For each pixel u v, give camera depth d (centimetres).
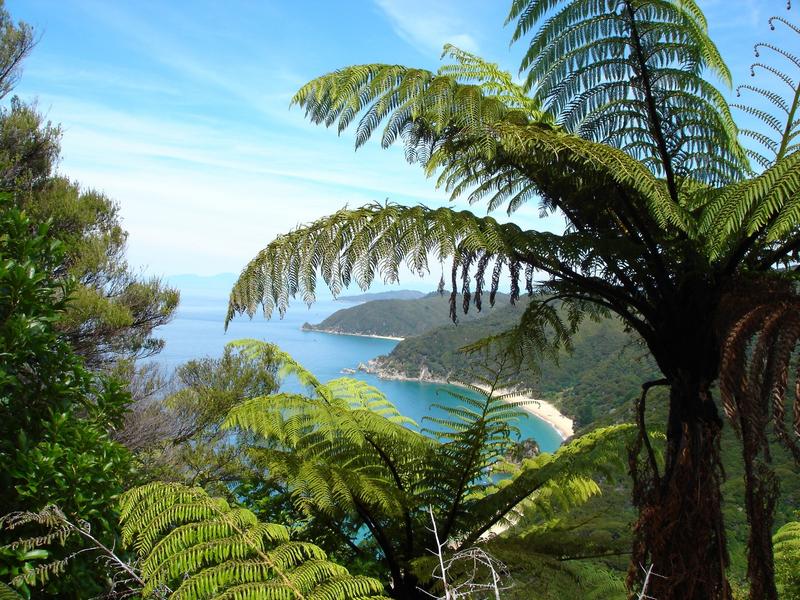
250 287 219
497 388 309
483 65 316
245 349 316
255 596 145
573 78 241
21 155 809
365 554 333
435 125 253
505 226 235
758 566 178
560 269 236
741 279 194
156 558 162
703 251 202
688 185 270
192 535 167
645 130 245
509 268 230
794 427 130
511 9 237
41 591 205
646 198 216
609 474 298
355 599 154
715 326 187
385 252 209
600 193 231
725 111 246
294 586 152
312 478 268
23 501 217
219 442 794
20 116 809
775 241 216
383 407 399
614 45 231
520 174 269
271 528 175
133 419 762
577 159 207
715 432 191
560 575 253
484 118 227
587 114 248
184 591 149
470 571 247
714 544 185
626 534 290
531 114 292
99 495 231
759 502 175
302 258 215
